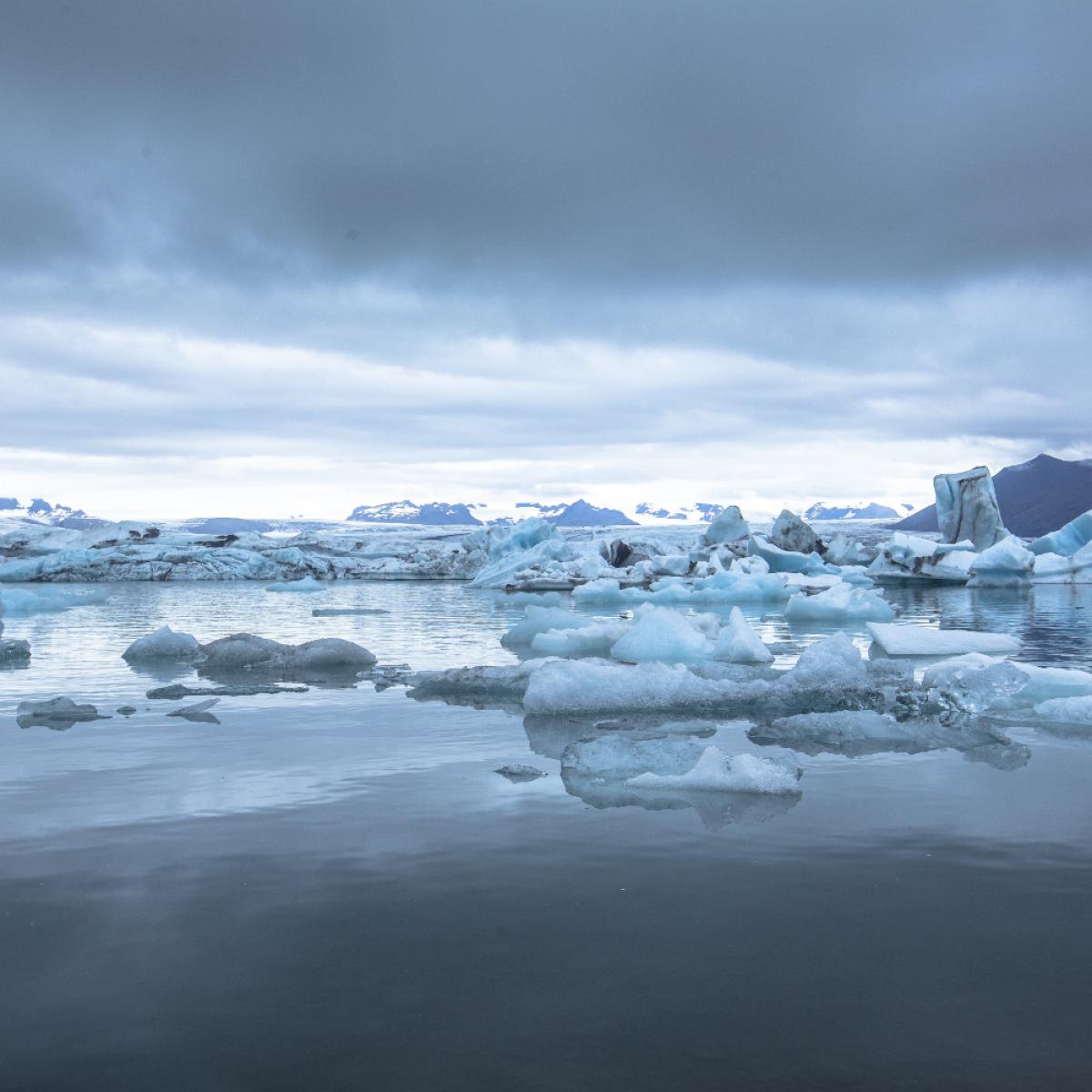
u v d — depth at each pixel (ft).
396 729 20.48
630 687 22.84
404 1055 7.16
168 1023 7.64
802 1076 6.85
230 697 25.09
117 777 16.10
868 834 12.66
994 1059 7.06
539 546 101.04
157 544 117.80
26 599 63.26
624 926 9.52
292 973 8.52
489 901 10.24
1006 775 16.02
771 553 96.53
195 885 10.81
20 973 8.55
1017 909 9.96
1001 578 80.02
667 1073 6.89
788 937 9.24
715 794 14.79
